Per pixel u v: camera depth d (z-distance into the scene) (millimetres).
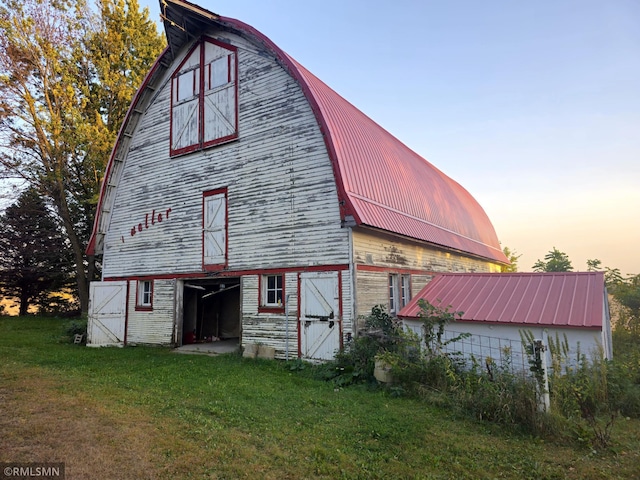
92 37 27234
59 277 30688
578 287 10227
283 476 4875
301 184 12531
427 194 18438
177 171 15695
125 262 16938
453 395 7730
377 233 12773
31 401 7227
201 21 14922
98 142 25359
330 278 11680
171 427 6215
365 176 13172
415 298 11789
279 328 12508
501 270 31234
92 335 15633
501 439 6184
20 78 23500
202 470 4914
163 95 16594
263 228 13156
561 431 6188
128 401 7504
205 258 14492
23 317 26984
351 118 15117
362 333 11227
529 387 6746
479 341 9906
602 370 7598
